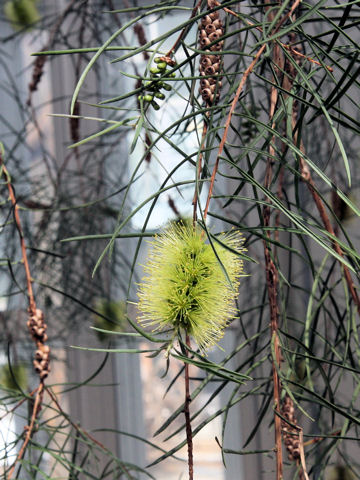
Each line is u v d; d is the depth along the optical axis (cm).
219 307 54
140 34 87
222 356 142
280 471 59
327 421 117
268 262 65
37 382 151
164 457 59
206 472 148
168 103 128
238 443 144
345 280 72
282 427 68
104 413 150
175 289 54
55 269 127
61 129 150
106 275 140
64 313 141
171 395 149
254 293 129
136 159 144
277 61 63
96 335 126
